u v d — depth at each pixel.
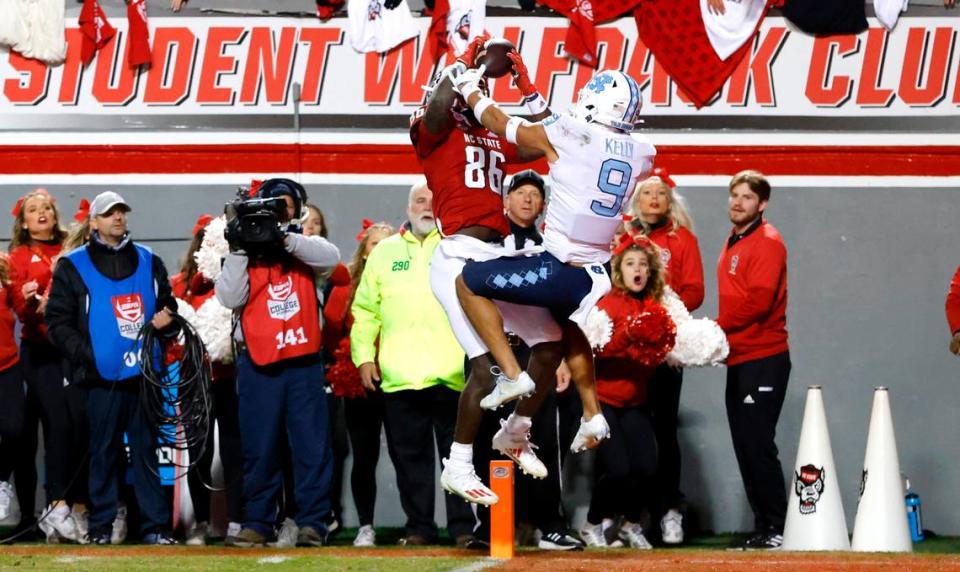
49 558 22.92
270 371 27.00
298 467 27.22
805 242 33.88
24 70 34.38
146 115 34.34
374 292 28.52
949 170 33.72
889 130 33.78
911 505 32.22
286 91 34.19
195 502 29.89
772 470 29.52
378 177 34.03
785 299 29.95
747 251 29.86
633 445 28.27
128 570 21.12
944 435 33.50
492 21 33.81
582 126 20.81
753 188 30.06
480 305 21.16
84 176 34.31
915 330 33.69
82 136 34.28
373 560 22.33
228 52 34.28
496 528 23.20
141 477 28.23
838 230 33.84
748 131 33.81
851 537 32.88
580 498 33.00
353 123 34.12
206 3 34.31
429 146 22.09
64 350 28.00
